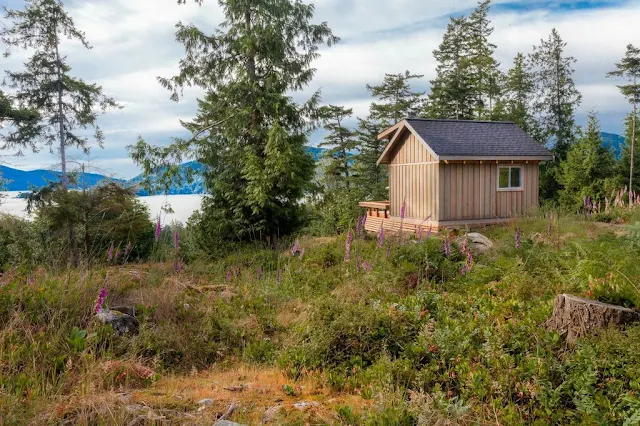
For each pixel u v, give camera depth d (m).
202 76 18.27
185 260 14.71
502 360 4.82
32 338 5.02
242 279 11.16
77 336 5.41
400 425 3.84
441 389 4.62
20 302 5.82
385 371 4.90
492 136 17.17
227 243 16.78
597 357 4.45
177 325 6.84
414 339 5.77
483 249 11.00
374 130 34.28
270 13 17.34
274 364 5.97
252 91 17.16
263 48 17.31
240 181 17.58
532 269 8.44
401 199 17.92
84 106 23.36
